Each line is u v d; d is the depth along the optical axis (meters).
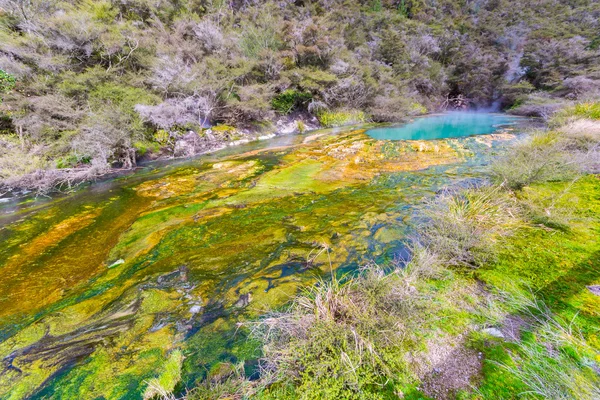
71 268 2.54
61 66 7.17
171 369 1.44
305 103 12.30
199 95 8.70
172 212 3.70
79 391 1.36
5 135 5.90
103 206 4.14
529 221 2.47
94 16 8.95
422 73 17.39
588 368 1.14
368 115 12.97
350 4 21.77
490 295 1.69
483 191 3.14
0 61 6.16
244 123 9.91
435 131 8.93
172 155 7.45
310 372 1.30
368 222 3.08
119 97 7.14
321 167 5.35
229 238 2.93
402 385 1.21
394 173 4.76
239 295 2.04
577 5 23.08
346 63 12.77
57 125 6.29
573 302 1.54
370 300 1.61
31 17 7.56
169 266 2.48
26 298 2.15
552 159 3.29
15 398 1.35
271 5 16.30
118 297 2.10
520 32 18.91
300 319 1.51
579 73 12.48
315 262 2.40
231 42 11.47
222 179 5.05
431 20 24.41
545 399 1.03
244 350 1.55
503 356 1.28
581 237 2.17
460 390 1.16
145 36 9.62
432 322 1.53
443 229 2.38
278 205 3.73
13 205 4.38
